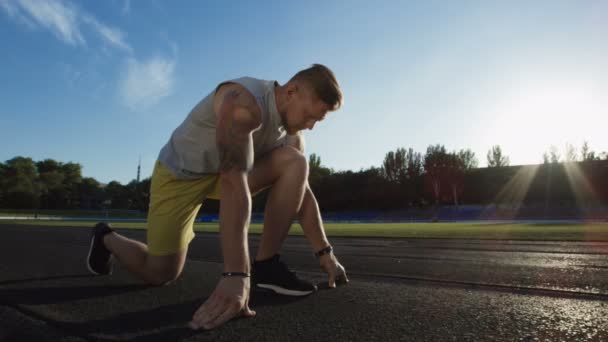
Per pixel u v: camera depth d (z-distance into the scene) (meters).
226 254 1.15
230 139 1.19
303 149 1.79
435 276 2.07
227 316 1.07
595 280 1.90
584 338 0.96
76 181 79.44
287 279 1.48
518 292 1.59
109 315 1.17
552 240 5.22
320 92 1.34
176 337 0.96
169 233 1.57
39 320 1.13
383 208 49.69
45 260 2.58
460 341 0.94
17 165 68.88
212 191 1.65
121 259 1.63
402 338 0.96
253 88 1.28
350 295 1.51
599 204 38.81
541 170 43.91
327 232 9.34
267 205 1.53
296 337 0.97
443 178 48.22
